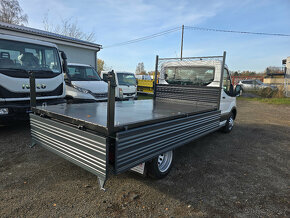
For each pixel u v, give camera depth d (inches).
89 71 312.5
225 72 207.8
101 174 78.3
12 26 360.2
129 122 86.7
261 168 144.4
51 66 211.3
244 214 93.3
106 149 76.0
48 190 103.0
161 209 93.4
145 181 116.6
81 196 99.5
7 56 177.2
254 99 641.0
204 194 107.7
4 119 170.1
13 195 97.5
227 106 220.1
